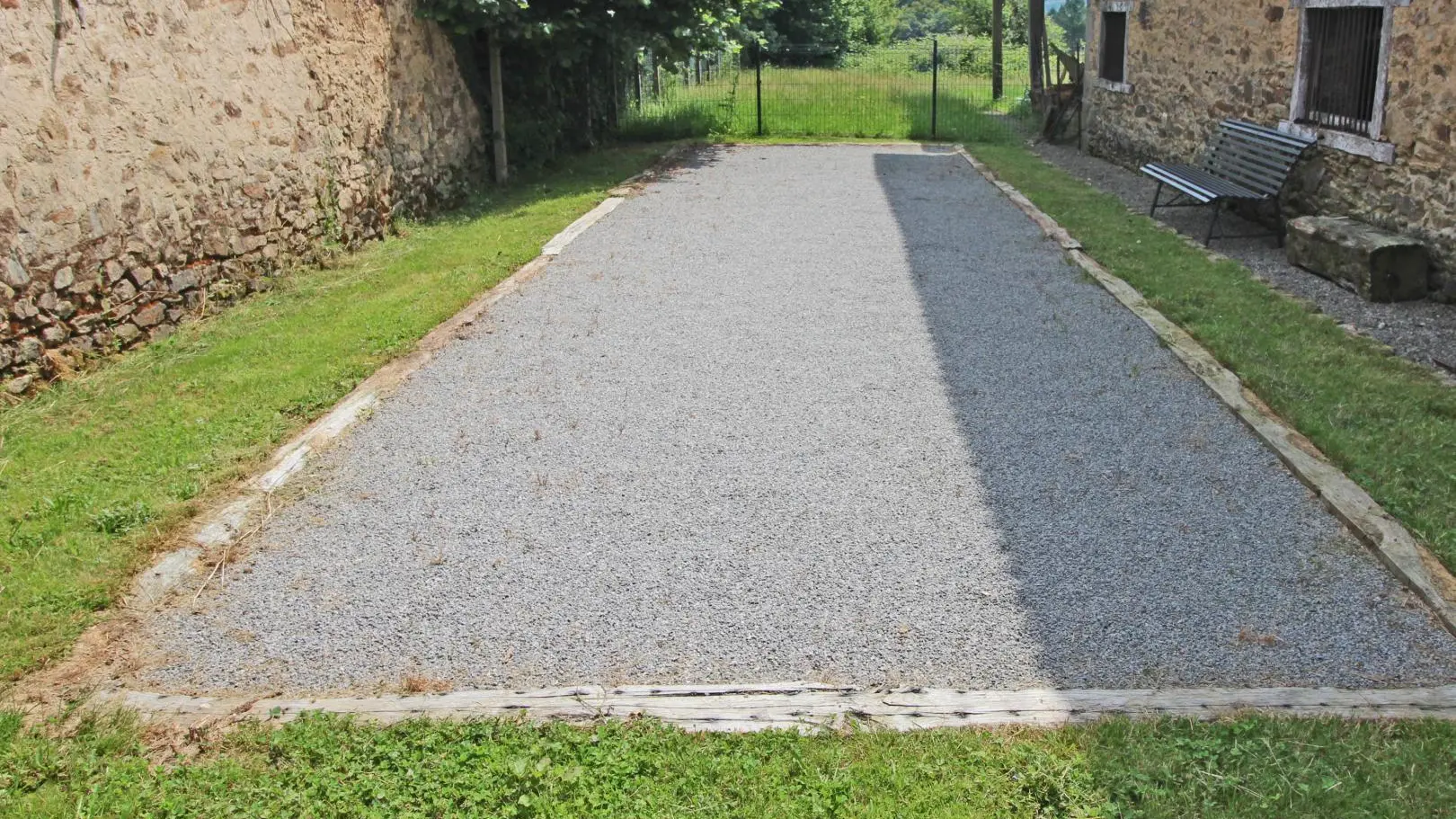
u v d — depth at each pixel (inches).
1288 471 176.7
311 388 219.9
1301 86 331.9
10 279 217.5
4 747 115.3
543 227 376.5
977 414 204.7
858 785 108.0
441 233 377.7
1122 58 524.4
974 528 162.1
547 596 146.5
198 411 210.1
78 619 141.4
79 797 108.1
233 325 268.1
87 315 239.0
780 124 669.9
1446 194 261.4
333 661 133.6
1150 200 420.5
